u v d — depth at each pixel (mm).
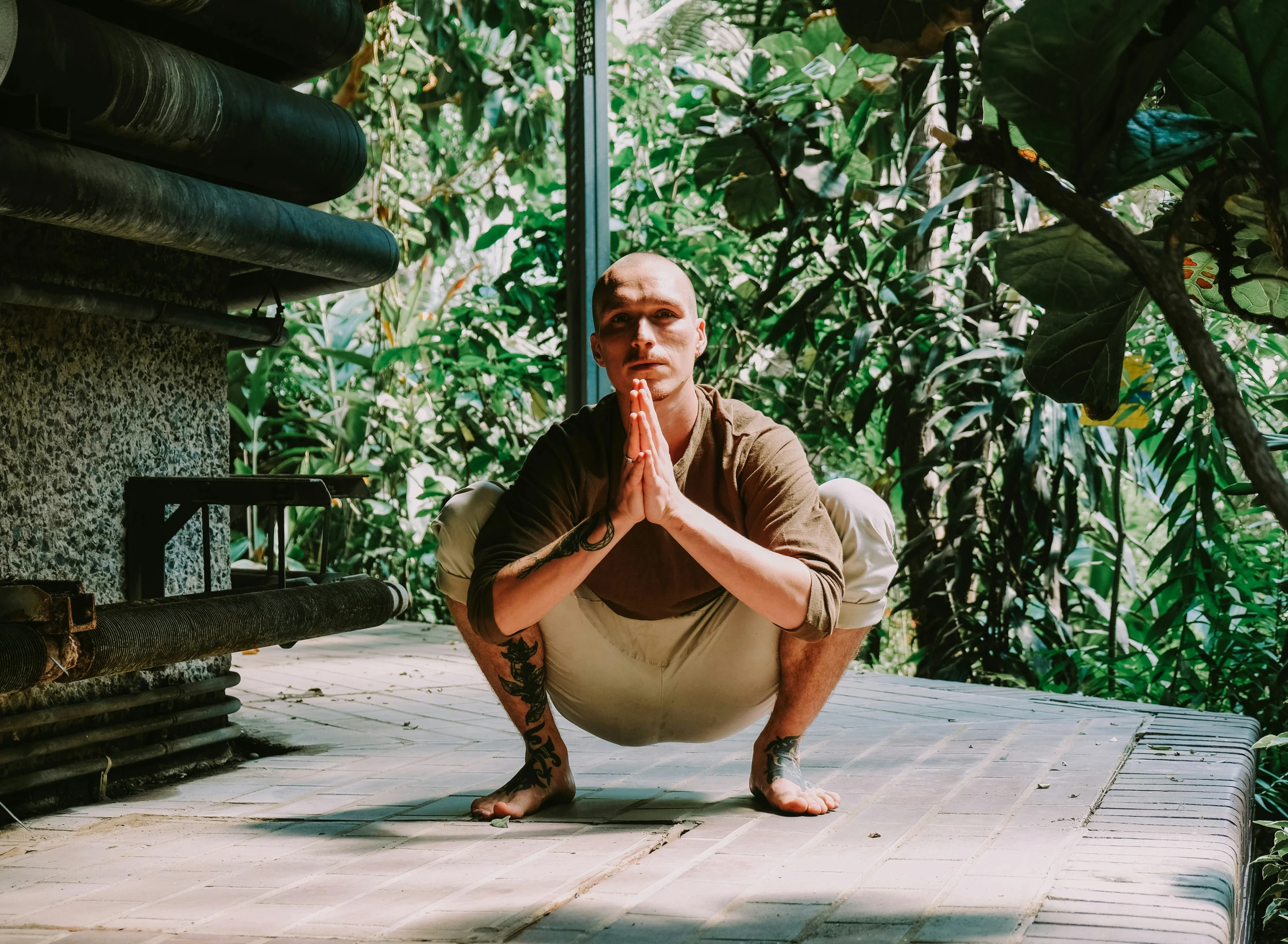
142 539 2945
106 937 1828
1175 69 1083
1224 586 4863
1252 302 1375
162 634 2350
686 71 5645
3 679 2020
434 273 9664
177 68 2535
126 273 2908
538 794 2527
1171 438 4836
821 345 5969
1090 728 3307
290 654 5156
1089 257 1180
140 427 2984
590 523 2066
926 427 5742
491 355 7641
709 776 2844
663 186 7434
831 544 2217
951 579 5555
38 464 2721
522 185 8438
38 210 2205
